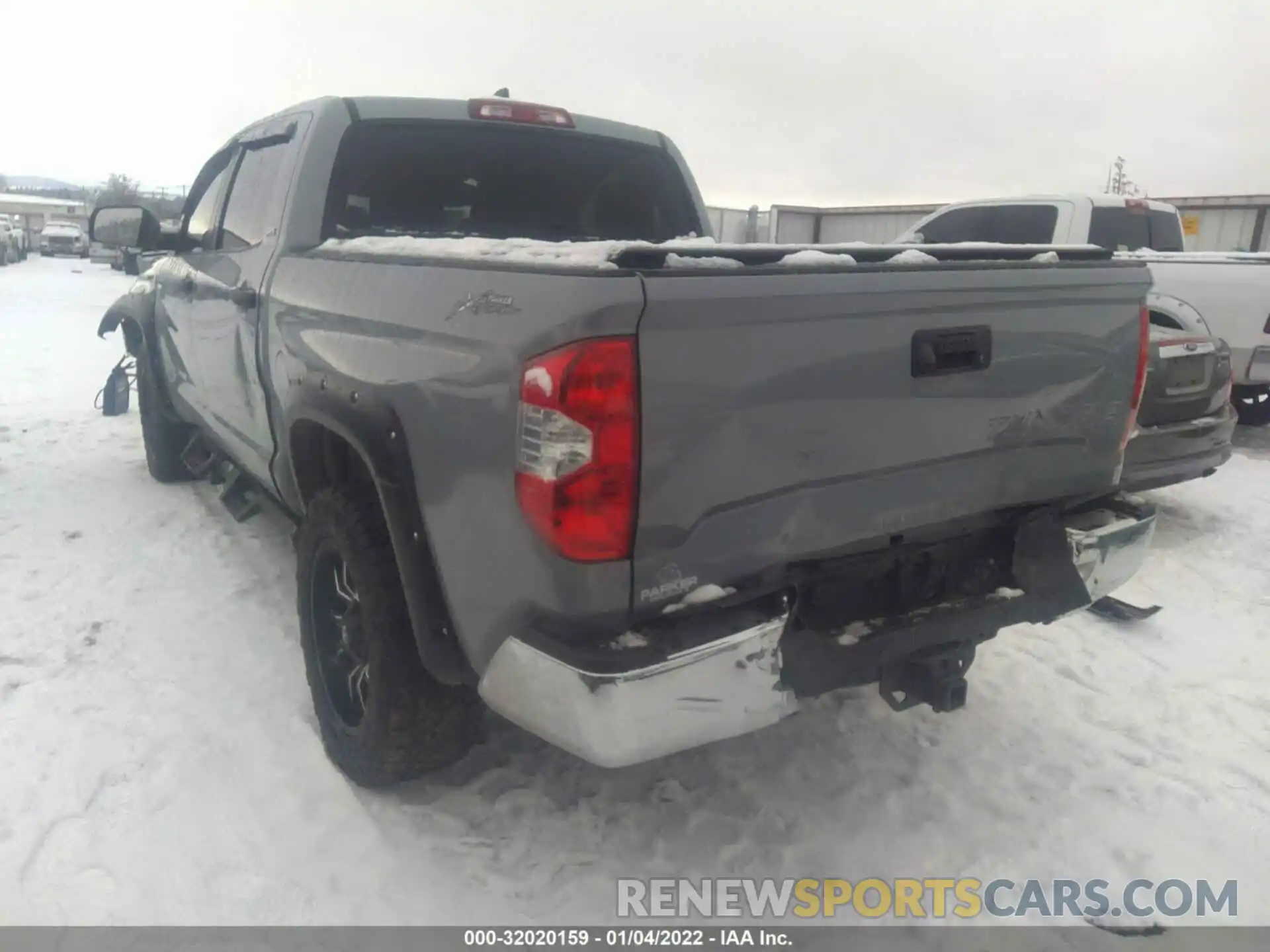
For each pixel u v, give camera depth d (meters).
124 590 4.01
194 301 4.10
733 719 2.00
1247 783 2.88
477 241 2.39
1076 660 3.67
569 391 1.78
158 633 3.62
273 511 4.25
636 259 1.88
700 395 1.88
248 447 3.74
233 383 3.67
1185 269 7.76
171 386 5.02
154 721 3.00
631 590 1.89
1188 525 5.38
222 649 3.50
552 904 2.33
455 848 2.50
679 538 1.92
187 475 5.61
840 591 2.29
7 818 2.52
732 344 1.90
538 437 1.83
